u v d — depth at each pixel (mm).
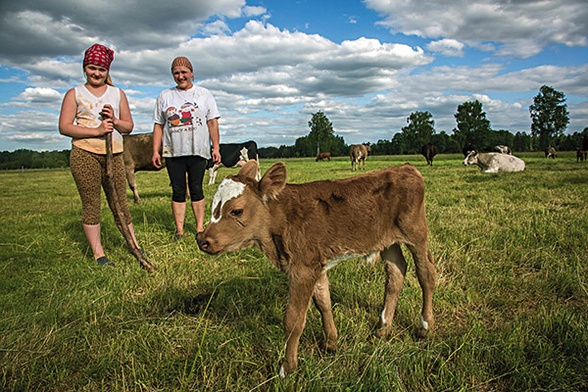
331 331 3332
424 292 3625
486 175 18078
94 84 5281
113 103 5410
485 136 111250
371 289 4422
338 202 3303
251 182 3250
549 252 5324
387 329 3623
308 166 37594
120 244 6594
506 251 5559
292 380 2766
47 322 3711
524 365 2961
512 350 3104
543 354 3023
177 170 6629
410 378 2920
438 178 17203
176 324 3766
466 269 4969
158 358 3146
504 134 116188
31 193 17641
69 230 7691
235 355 3191
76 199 14094
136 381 2869
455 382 2869
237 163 19984
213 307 4148
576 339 3160
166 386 2916
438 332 3639
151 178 24516
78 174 5309
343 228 3283
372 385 2705
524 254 5367
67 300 4184
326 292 3357
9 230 8039
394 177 3523
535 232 6273
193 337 3309
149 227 7711
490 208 8578
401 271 3771
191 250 6105
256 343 3430
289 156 142375
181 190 6766
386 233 3510
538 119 112375
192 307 4230
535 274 4730
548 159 37188
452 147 115188
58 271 5262
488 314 3926
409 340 3436
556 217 7129
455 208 8898
